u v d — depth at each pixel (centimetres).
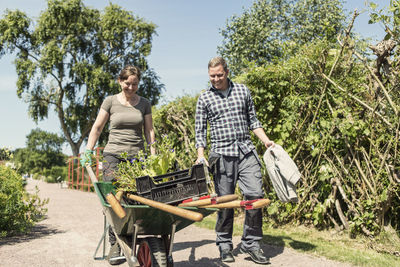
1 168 576
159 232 291
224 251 375
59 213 762
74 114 2838
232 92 385
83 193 1470
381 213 424
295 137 499
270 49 1592
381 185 421
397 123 399
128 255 282
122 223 285
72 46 2708
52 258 397
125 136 379
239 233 503
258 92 507
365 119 438
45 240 489
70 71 2736
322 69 461
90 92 2639
